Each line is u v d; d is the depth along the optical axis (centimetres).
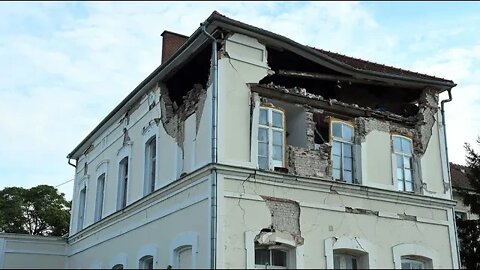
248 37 1530
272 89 1555
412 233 1633
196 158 1495
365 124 1684
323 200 1509
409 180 1723
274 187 1442
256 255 1400
